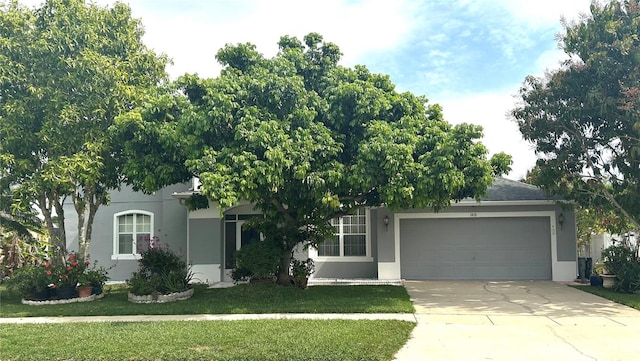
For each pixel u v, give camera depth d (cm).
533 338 959
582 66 1505
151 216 2105
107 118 1548
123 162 1572
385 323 1084
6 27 1480
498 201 1891
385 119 1418
